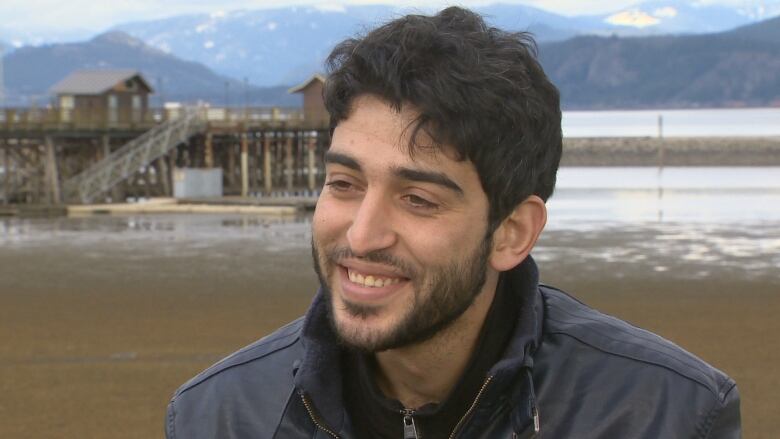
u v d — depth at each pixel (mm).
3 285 16016
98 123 36531
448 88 1421
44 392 8914
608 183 46750
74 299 14523
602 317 1785
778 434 7410
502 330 1647
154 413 8219
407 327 1493
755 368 9633
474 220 1498
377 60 1445
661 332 11828
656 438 1570
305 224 26656
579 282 16172
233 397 1728
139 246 21734
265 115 39094
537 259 19047
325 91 1515
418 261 1478
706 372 1661
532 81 1536
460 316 1562
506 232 1589
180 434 1731
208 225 26594
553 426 1607
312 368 1625
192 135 37719
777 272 17047
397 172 1447
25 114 35875
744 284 15711
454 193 1466
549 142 1574
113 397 8719
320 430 1658
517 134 1495
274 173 41375
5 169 36594
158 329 12000
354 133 1477
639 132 122000
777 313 13000
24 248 21578
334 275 1538
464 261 1504
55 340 11359
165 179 36500
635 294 14938
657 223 26469
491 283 1604
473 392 1615
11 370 9797
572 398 1622
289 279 16375
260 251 20500
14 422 7977
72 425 7883
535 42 1574
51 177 35062
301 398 1674
